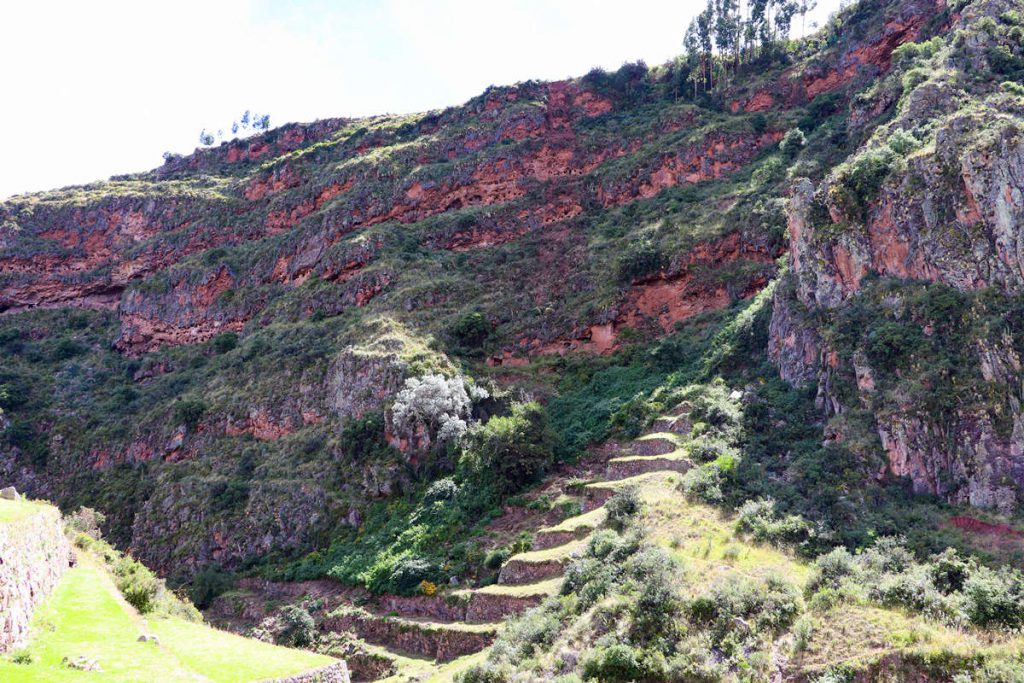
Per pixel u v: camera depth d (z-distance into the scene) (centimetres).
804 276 6178
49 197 14900
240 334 10769
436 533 6109
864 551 4184
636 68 13000
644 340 7806
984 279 5072
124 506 8306
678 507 4956
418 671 4816
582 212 10512
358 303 9856
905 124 6794
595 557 4697
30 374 11000
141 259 13075
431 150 12400
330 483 7212
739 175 9588
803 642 3500
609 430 6575
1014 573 3650
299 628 5788
